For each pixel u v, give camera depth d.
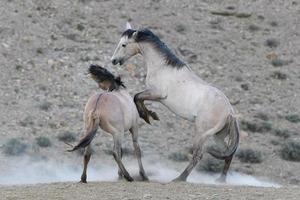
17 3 61.16
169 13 65.19
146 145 42.50
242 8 69.00
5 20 57.97
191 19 65.00
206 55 58.66
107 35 58.69
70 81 50.59
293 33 65.75
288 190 23.36
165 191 22.56
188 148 42.97
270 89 54.72
